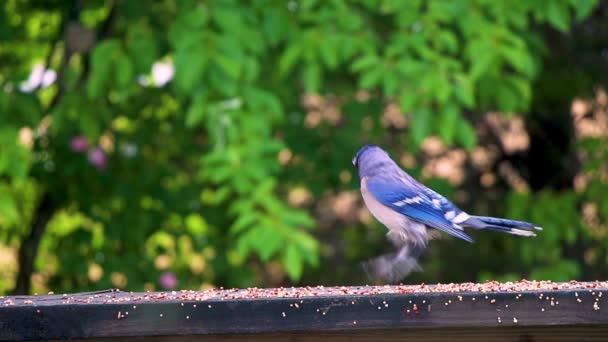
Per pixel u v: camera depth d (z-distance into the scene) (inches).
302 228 586.9
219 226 479.2
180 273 479.5
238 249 360.8
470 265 594.2
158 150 482.9
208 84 369.1
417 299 176.9
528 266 581.0
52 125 416.5
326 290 193.5
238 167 365.1
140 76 400.5
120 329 176.4
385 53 385.7
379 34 444.5
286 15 392.5
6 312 175.5
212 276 481.7
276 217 362.9
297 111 492.4
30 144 442.3
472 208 615.5
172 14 405.7
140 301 178.7
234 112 366.6
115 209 474.6
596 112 590.9
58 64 461.1
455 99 382.0
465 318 176.9
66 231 491.2
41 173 457.7
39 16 463.2
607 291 176.9
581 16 392.2
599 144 503.5
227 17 368.2
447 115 378.9
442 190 495.5
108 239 464.1
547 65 557.9
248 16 381.7
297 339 181.5
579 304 176.4
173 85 408.8
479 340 180.5
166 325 176.9
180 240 477.7
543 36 535.5
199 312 177.0
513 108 403.9
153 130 473.4
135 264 458.9
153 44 387.2
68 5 445.1
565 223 498.6
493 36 383.2
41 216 475.2
